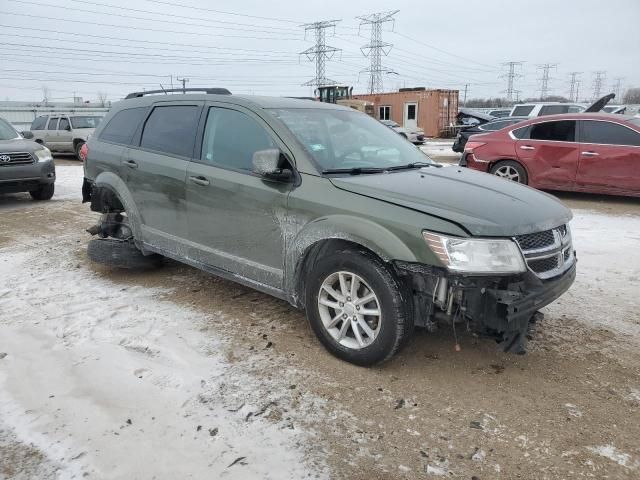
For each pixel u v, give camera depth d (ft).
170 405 9.75
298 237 11.57
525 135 31.60
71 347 12.00
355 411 9.62
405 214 10.10
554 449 8.60
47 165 30.86
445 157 59.26
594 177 29.30
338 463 8.27
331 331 11.50
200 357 11.56
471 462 8.32
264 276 12.57
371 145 13.93
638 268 17.58
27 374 10.83
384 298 10.30
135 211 15.90
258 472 8.05
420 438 8.88
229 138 13.38
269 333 12.79
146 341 12.30
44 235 22.93
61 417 9.39
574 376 10.84
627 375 10.87
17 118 130.62
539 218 10.37
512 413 9.57
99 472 8.04
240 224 12.80
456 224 9.64
